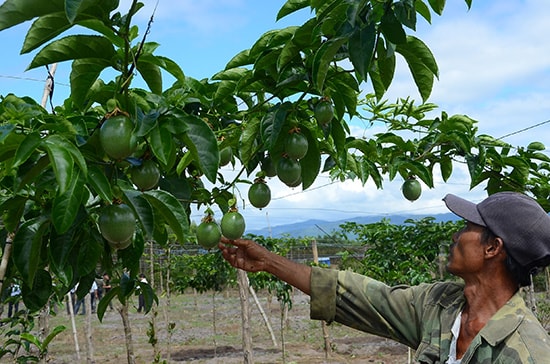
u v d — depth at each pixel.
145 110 2.52
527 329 1.90
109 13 1.93
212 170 2.05
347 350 12.13
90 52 2.15
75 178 1.89
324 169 3.27
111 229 2.11
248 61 2.79
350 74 2.54
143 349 13.09
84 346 13.61
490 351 1.90
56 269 2.20
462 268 2.09
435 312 2.23
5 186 2.57
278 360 11.23
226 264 10.58
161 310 20.88
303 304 22.08
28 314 4.57
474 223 2.08
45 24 1.94
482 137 3.93
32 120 2.22
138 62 2.30
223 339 14.30
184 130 2.03
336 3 2.11
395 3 2.08
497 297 2.04
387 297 2.44
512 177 4.02
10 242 2.34
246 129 2.59
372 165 3.69
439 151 3.96
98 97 2.60
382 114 4.06
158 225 2.77
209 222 2.76
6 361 9.13
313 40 2.28
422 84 2.63
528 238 1.96
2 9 1.83
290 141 2.55
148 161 2.26
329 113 2.54
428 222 8.49
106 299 3.20
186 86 3.09
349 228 9.61
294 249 15.12
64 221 1.84
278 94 2.70
